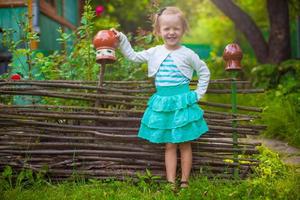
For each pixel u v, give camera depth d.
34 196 3.55
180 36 3.92
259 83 8.93
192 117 3.76
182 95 3.83
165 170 4.05
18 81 3.94
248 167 4.11
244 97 8.09
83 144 3.99
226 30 16.89
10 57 7.02
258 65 9.84
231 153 4.11
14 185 3.92
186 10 17.45
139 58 3.97
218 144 4.09
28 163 4.02
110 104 4.07
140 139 4.02
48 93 3.95
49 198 3.52
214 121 4.05
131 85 4.14
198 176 3.99
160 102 3.83
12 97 4.37
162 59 3.90
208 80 3.91
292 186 3.63
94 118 3.97
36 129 4.00
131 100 4.07
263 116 6.56
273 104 6.95
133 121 4.00
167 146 3.89
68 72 4.73
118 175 3.98
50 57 4.87
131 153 4.01
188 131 3.74
